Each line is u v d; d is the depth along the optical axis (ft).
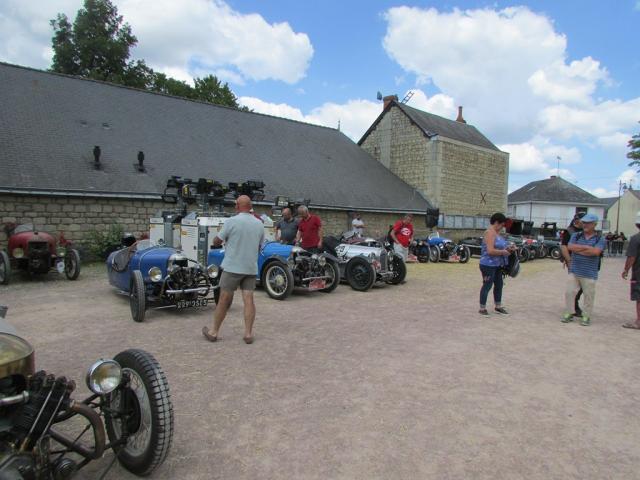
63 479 7.38
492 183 100.48
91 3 99.71
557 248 75.46
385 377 14.39
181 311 23.00
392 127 94.17
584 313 22.59
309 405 12.16
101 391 7.73
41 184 39.32
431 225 61.93
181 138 58.85
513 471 9.29
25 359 7.81
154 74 109.29
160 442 8.36
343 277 34.76
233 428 10.79
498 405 12.53
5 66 52.60
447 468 9.34
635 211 172.04
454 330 20.65
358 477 8.94
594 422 11.65
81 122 50.85
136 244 24.35
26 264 31.12
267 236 35.99
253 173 59.47
